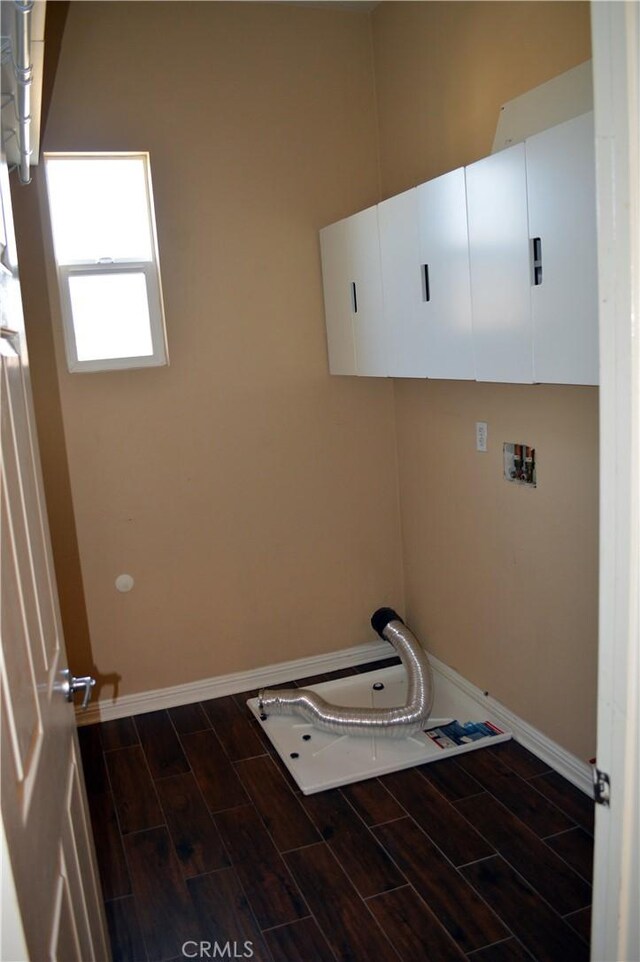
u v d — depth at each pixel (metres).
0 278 1.08
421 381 3.38
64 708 1.51
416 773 2.80
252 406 3.45
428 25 2.96
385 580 3.79
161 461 3.34
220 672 3.56
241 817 2.62
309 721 3.15
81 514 3.26
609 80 0.91
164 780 2.88
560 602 2.63
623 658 0.99
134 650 3.41
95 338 3.24
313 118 3.39
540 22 2.36
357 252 3.07
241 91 3.27
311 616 3.68
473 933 2.04
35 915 0.91
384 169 3.48
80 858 1.48
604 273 0.95
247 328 3.40
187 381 3.34
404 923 2.10
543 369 2.04
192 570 3.45
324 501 3.63
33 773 1.01
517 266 2.09
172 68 3.16
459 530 3.21
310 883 2.28
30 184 3.02
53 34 2.99
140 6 3.09
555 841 2.38
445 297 2.48
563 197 1.88
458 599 3.29
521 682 2.91
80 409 3.20
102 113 3.09
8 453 1.12
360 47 3.42
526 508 2.74
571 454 2.48
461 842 2.41
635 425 0.94
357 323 3.15
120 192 3.23
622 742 1.00
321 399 3.56
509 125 2.54
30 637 1.15
